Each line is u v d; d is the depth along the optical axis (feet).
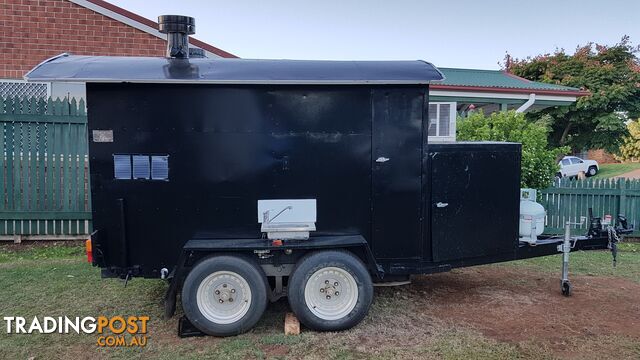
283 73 13.34
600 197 29.30
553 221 29.55
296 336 13.28
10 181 23.58
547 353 12.43
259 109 13.55
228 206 13.67
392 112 13.87
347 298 13.61
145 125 13.32
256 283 13.16
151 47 30.42
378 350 12.51
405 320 14.62
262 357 12.08
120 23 29.81
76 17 29.14
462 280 19.02
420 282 18.67
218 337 13.25
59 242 24.26
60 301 16.08
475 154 14.94
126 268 13.56
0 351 12.35
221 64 13.69
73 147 23.89
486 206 15.19
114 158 13.32
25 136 23.48
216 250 13.07
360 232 14.10
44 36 28.78
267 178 13.70
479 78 53.06
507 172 15.43
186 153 13.47
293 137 13.67
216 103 13.43
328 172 13.83
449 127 28.25
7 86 28.37
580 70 81.41
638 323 14.57
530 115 79.51
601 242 17.56
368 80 13.33
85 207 24.20
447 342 13.01
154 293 16.93
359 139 13.85
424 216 14.40
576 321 14.67
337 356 12.17
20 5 28.35
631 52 85.25
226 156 13.56
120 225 13.42
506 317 14.96
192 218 13.64
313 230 13.67
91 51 29.53
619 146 84.94
